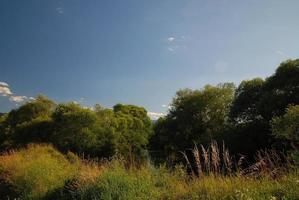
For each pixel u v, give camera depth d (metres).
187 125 58.75
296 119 22.91
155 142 69.69
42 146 20.31
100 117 50.91
